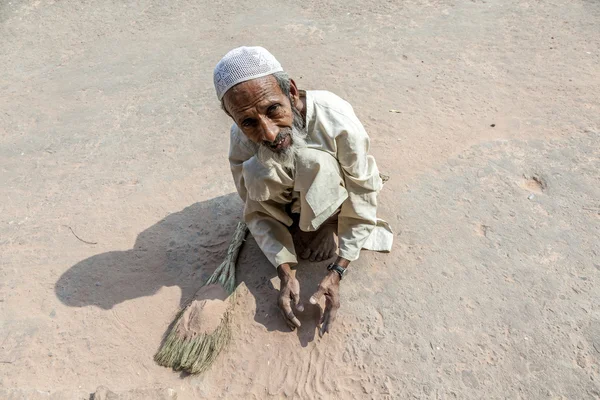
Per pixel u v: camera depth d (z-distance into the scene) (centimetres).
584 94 389
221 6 652
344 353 245
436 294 264
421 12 557
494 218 300
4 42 634
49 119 470
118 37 614
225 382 242
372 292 269
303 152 222
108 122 450
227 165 375
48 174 395
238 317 267
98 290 291
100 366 254
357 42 518
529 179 325
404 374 234
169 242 316
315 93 225
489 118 382
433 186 326
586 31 472
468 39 491
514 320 247
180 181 366
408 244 291
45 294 293
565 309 249
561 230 288
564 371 226
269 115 197
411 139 371
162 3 680
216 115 437
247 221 271
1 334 273
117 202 354
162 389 230
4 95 522
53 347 264
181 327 258
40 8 701
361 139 226
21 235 338
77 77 537
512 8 534
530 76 423
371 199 249
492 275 269
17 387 247
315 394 232
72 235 331
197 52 553
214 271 291
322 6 610
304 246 291
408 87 432
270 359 248
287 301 250
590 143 342
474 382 228
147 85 501
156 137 419
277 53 521
